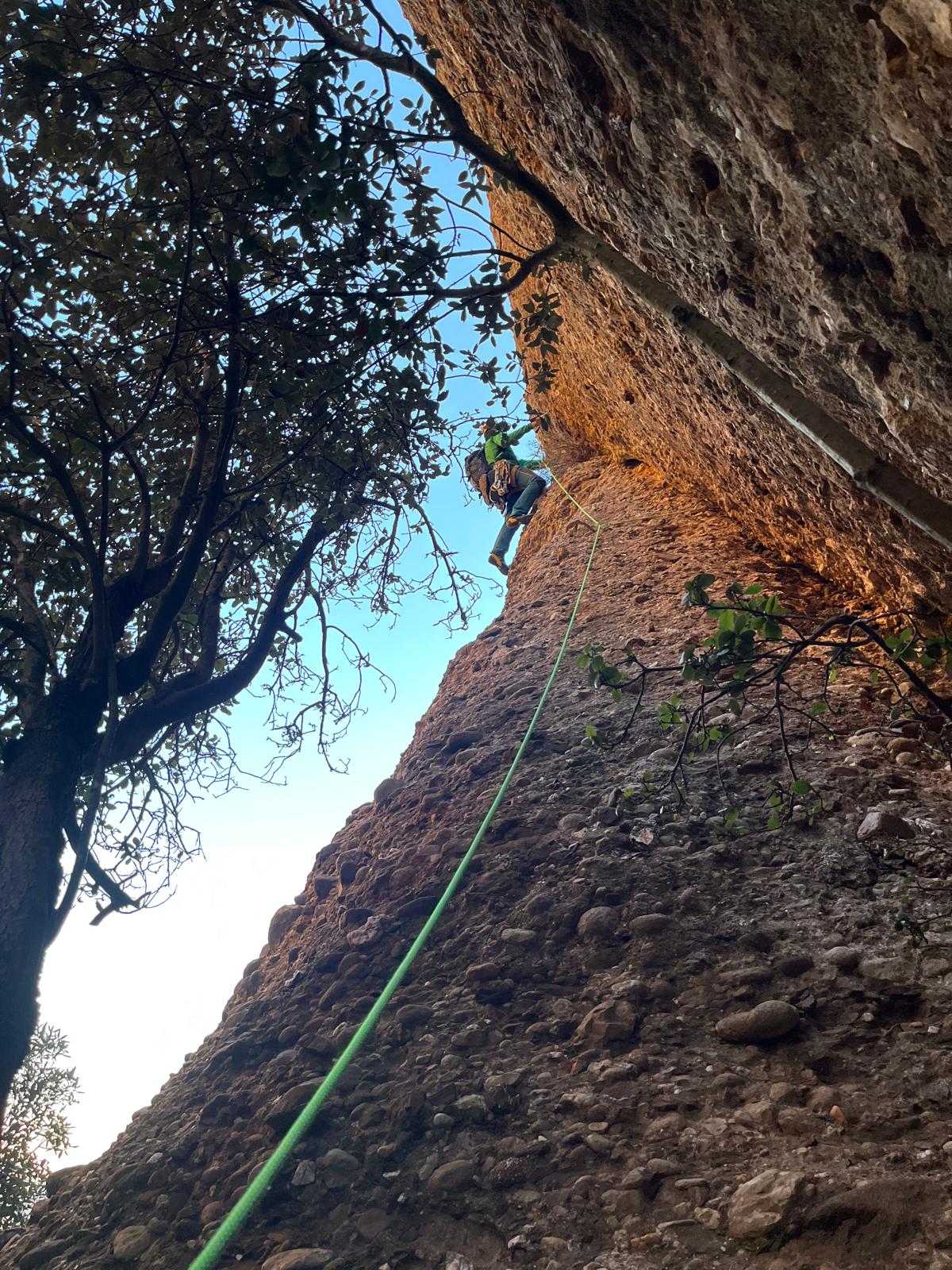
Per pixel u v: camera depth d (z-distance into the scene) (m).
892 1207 2.19
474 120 5.77
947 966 3.16
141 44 3.28
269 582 5.06
